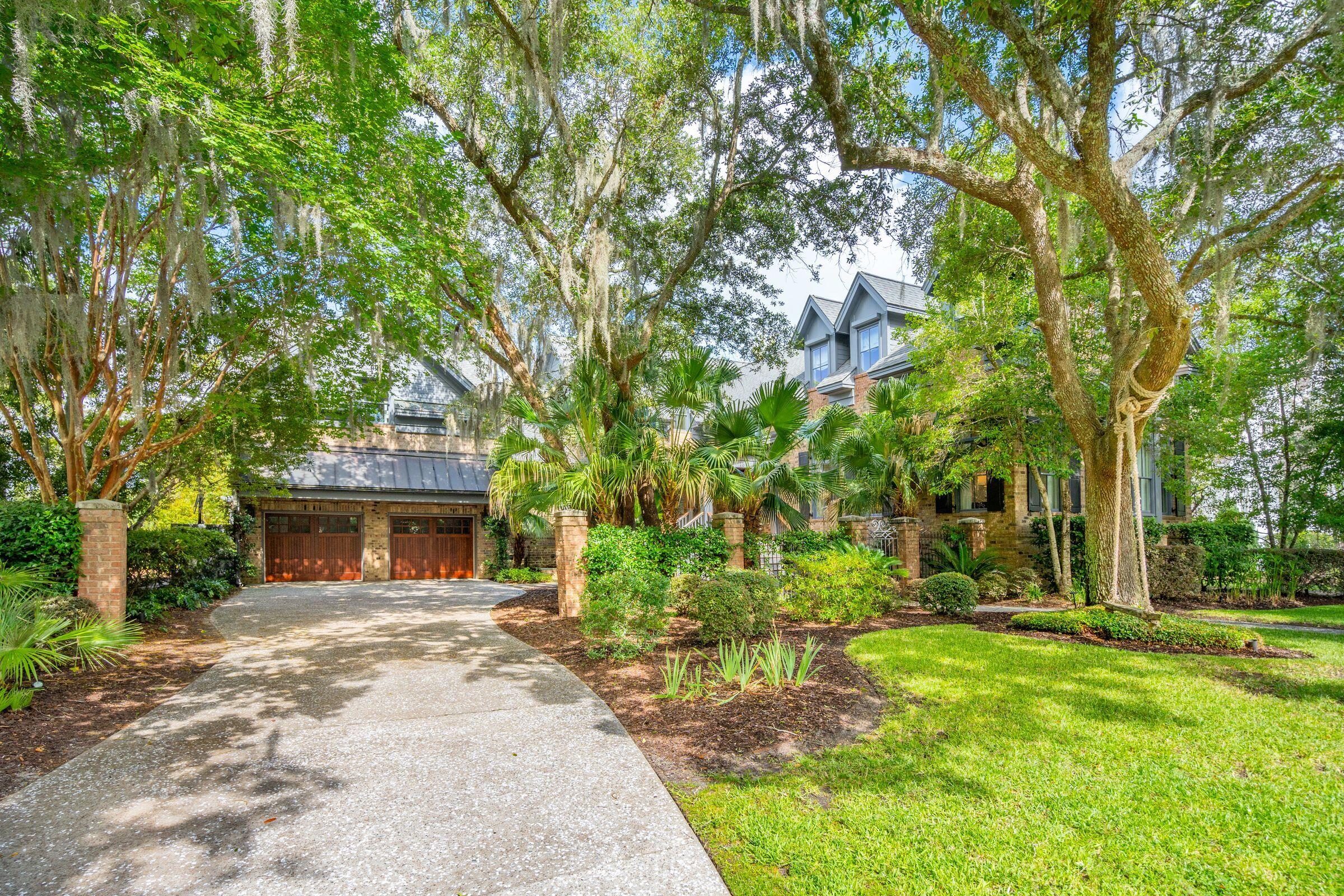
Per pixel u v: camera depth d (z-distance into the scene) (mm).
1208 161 6844
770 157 11766
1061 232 7656
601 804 3365
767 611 7734
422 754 4066
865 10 7113
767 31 8648
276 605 11586
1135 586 8008
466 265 9906
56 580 7195
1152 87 7762
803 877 2672
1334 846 2855
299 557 16922
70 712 4875
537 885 2627
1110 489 8047
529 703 5184
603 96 10969
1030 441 11422
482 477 18438
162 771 3768
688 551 10469
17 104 5523
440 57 9977
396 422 18438
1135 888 2566
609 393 11211
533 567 18594
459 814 3252
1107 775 3621
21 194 6109
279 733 4441
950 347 11711
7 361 7297
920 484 13609
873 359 18453
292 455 12180
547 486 11125
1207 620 9484
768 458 11617
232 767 3838
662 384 12562
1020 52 6082
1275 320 9328
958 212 9484
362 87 7605
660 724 4648
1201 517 16906
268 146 6129
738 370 11688
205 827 3096
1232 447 14250
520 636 8328
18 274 7285
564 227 11531
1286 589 12570
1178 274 10039
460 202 10258
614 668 6316
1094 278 10719
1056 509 13992
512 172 11633
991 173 10805
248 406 9422
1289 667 5988
